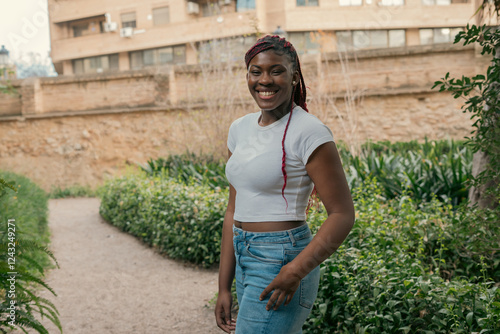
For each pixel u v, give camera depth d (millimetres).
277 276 1184
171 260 4426
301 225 1281
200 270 4047
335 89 8609
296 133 1198
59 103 10484
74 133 10445
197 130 7668
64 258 4527
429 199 4023
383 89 8812
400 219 2873
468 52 8539
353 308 2051
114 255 4680
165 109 9656
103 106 10266
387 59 8703
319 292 2197
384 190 4207
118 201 6156
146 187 5684
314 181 1202
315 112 6531
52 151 10508
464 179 3840
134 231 5590
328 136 1188
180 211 4270
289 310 1229
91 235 5730
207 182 5277
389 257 2363
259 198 1258
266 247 1250
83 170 10383
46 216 5703
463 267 2672
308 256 1150
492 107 1942
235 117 7277
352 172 4672
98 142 10312
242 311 1266
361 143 7180
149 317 2947
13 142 10609
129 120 10125
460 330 1718
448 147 7191
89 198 9797
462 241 2488
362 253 2453
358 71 8742
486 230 2148
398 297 1979
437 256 2738
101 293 3449
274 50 1217
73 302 3240
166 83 9586
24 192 5445
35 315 2900
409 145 7824
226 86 7453
